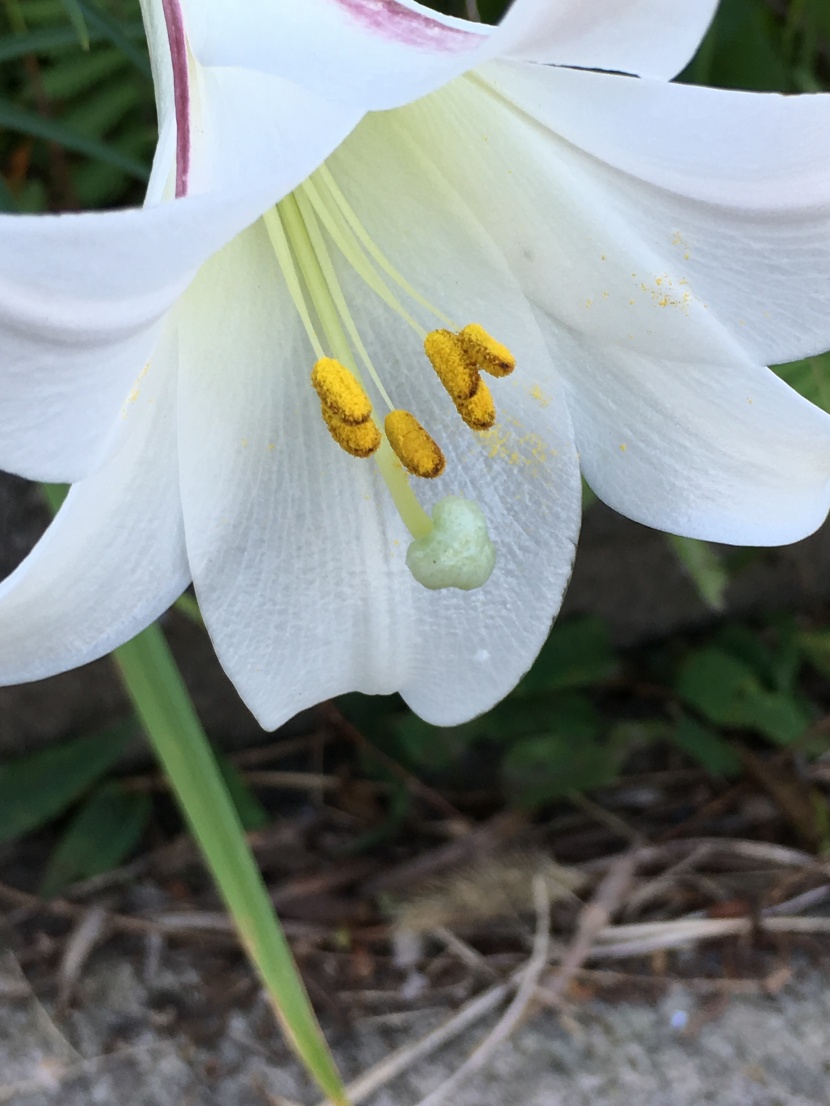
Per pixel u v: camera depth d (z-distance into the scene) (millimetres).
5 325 190
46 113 335
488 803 371
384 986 342
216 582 242
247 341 238
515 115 231
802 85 338
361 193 247
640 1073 332
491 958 347
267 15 216
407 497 238
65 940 339
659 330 238
